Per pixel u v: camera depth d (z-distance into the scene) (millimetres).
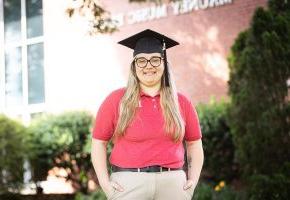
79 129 11844
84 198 9984
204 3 11570
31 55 13680
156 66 3918
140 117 3828
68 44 13211
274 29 8617
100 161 3979
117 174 3855
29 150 11203
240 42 8992
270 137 8391
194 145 4125
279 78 8516
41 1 13430
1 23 13867
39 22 13516
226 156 10211
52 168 11797
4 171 10859
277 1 9023
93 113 12984
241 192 8625
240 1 11164
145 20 12250
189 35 11734
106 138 3990
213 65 11461
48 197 11828
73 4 7387
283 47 8562
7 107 14008
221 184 9578
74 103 13219
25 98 13750
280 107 8461
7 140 10836
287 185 8102
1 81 13977
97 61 12984
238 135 8711
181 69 11797
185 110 4047
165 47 4148
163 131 3811
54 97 13422
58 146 11719
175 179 3842
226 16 11328
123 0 12500
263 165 8422
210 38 11500
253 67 8523
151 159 3791
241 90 8656
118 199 3828
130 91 3898
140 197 3805
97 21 7078
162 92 3914
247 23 11078
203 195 8508
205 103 11414
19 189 11148
